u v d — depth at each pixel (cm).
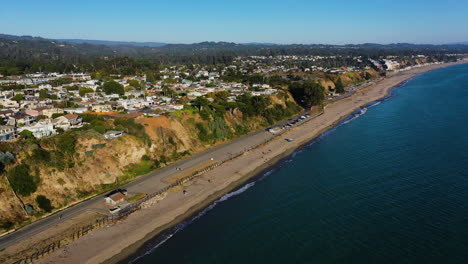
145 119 10244
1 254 5381
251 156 10475
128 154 8825
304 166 9525
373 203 7006
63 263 5347
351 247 5628
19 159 6875
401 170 8625
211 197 7825
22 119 10081
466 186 7500
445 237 5712
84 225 6322
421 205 6794
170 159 9725
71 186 7312
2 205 6181
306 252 5578
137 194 7619
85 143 8256
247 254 5616
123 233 6222
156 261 5503
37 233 6006
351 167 9125
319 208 6988
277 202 7394
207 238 6125
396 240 5722
